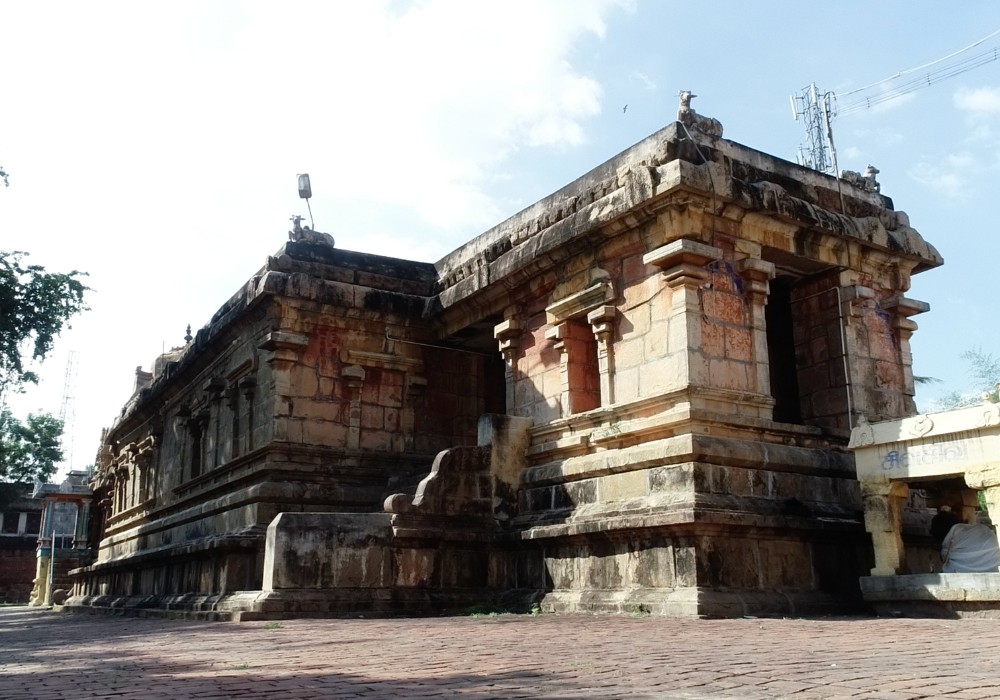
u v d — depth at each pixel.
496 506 15.09
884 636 8.45
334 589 13.41
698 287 13.42
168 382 24.48
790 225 14.49
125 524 28.58
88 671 7.27
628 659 6.90
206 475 20.58
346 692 5.53
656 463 12.87
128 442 30.64
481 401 20.30
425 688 5.64
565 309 15.41
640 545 12.35
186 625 13.28
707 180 13.24
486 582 14.63
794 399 15.81
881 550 11.70
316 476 17.77
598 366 15.45
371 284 19.25
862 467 12.05
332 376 18.41
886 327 15.73
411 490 16.78
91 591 28.42
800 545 12.59
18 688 6.21
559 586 13.63
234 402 19.78
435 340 19.62
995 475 10.49
